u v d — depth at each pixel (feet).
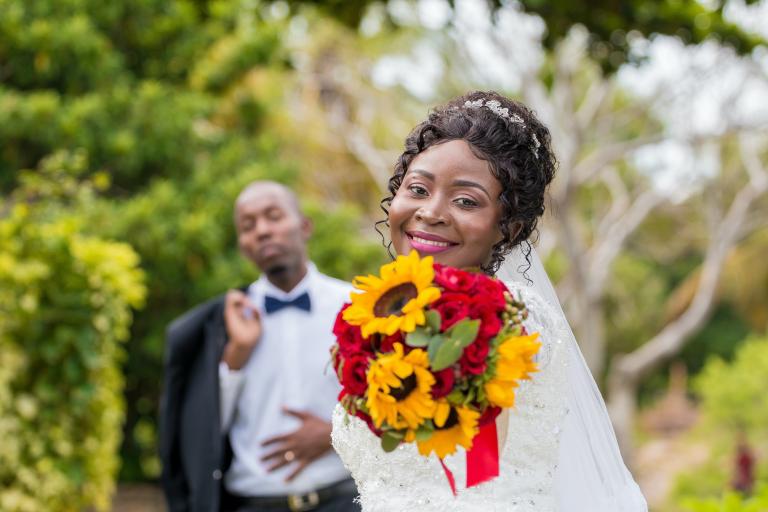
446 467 6.64
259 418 14.12
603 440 8.05
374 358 6.28
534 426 7.02
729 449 50.42
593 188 60.85
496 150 7.03
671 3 21.54
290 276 14.51
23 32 31.65
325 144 50.57
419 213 7.00
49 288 18.80
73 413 19.31
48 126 30.71
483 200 6.98
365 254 33.86
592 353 43.32
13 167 31.63
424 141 7.21
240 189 31.60
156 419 34.35
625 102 55.67
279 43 35.45
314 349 14.24
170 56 34.94
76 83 32.83
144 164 33.30
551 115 40.57
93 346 18.93
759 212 49.24
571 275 42.65
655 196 48.14
